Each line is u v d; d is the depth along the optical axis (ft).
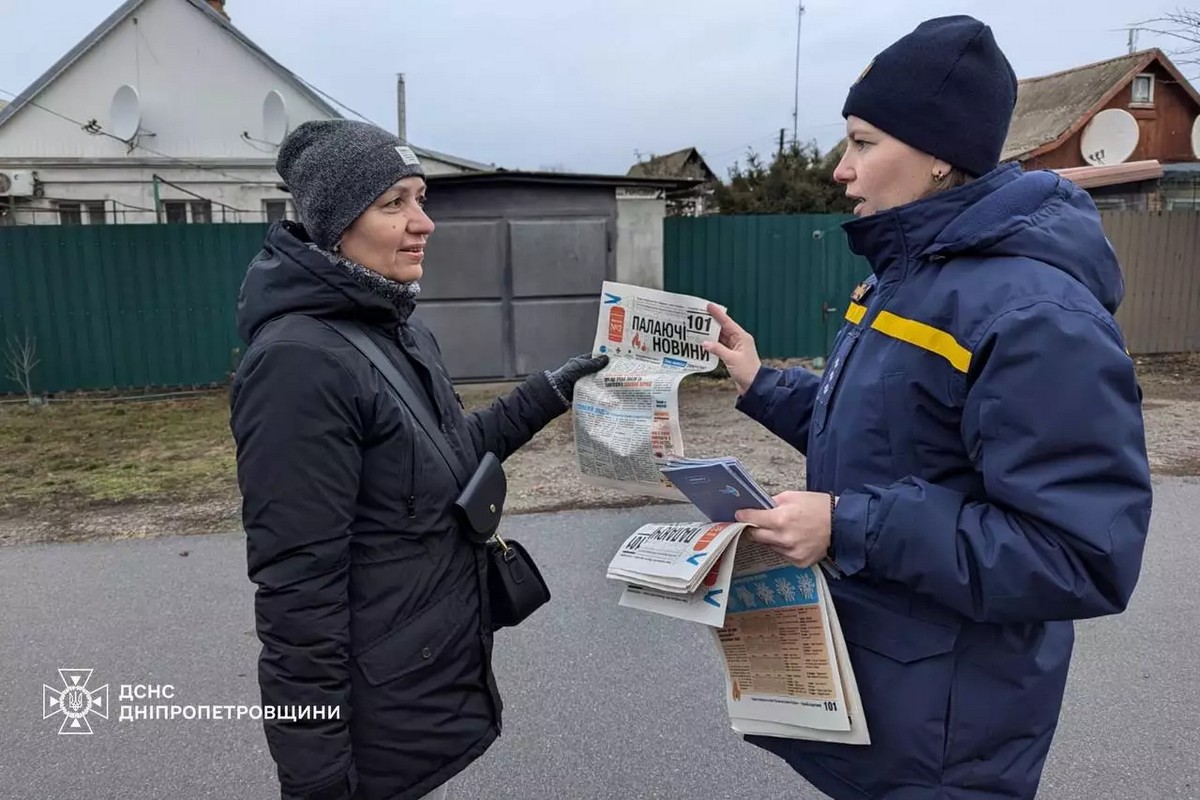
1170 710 9.37
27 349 30.96
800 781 8.43
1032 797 4.75
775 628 5.00
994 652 4.53
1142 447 4.03
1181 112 62.95
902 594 4.62
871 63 4.79
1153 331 34.55
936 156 4.59
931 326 4.39
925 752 4.58
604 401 6.23
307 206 5.26
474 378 30.76
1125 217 33.60
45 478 20.53
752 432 23.47
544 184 29.81
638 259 30.71
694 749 8.95
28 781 8.57
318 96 52.70
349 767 5.02
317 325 5.07
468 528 5.59
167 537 15.64
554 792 8.33
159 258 31.55
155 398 31.71
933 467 4.50
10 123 49.49
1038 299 4.05
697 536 4.88
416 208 5.53
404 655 5.28
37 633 11.72
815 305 33.42
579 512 16.20
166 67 50.37
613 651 10.94
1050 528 3.98
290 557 4.82
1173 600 12.02
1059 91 65.31
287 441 4.77
